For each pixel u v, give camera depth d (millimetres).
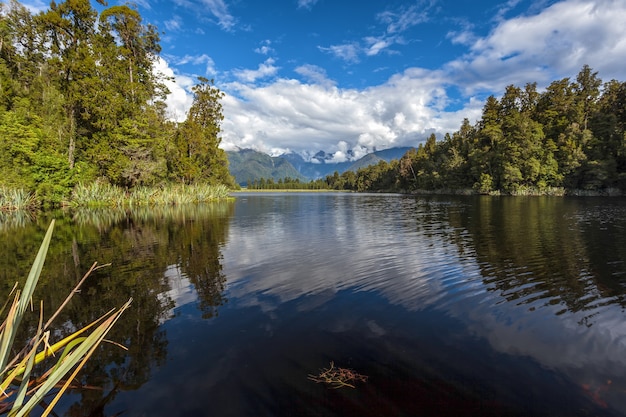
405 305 6539
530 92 80500
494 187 64562
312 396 3697
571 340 4996
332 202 49125
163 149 44531
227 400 3646
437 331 5359
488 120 81750
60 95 35188
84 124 38312
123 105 37312
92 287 7828
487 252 11148
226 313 6211
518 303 6566
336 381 3990
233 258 10797
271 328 5523
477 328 5457
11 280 8422
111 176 36969
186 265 9906
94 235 15664
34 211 28891
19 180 29625
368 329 5453
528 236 14258
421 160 97250
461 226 18109
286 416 3361
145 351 4789
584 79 70188
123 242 13781
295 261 10328
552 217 21578
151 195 38656
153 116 41125
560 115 69625
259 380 4023
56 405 3602
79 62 34062
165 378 4098
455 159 75562
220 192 51688
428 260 10195
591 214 23188
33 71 38500
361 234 15859
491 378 4016
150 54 45969
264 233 16406
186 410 3488
